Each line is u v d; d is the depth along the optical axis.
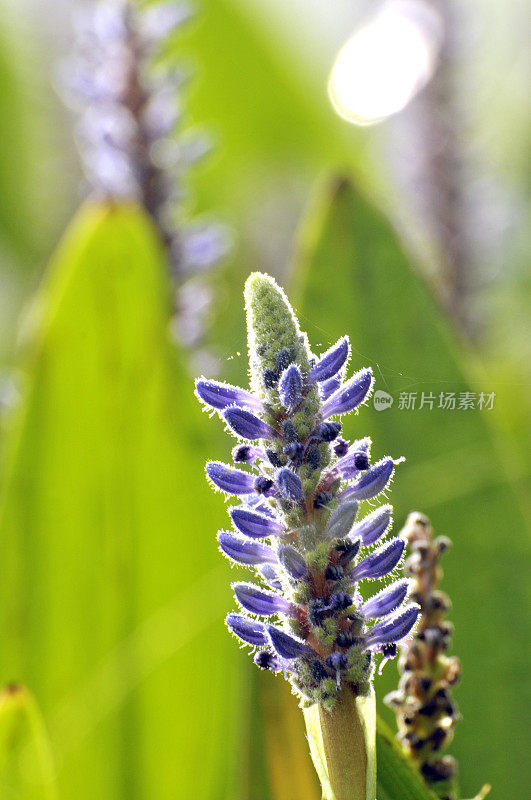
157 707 0.71
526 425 0.91
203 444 0.75
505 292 1.14
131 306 0.75
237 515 0.54
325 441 0.54
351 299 0.72
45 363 0.75
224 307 0.89
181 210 0.93
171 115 0.92
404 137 1.21
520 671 0.68
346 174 0.74
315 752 0.56
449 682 0.60
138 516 0.74
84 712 0.72
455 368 0.71
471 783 0.66
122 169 0.91
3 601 0.72
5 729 0.65
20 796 0.66
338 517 0.54
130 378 0.75
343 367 0.54
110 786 0.71
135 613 0.73
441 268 1.12
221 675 0.71
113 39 0.92
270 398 0.54
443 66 1.21
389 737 0.59
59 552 0.74
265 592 0.55
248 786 0.67
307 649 0.55
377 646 0.55
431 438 0.70
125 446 0.75
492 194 1.19
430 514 0.70
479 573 0.69
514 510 0.69
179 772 0.71
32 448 0.75
